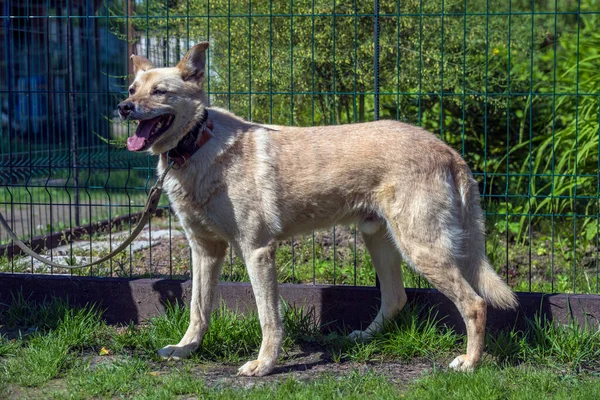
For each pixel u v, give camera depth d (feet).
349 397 13.04
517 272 21.93
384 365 15.48
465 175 15.40
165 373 14.85
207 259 15.90
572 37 29.91
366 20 24.38
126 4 21.12
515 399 12.93
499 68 27.14
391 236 15.46
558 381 14.12
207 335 16.21
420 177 14.79
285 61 23.68
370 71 24.30
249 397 13.10
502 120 27.50
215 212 14.96
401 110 26.58
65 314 17.06
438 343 16.21
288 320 16.79
